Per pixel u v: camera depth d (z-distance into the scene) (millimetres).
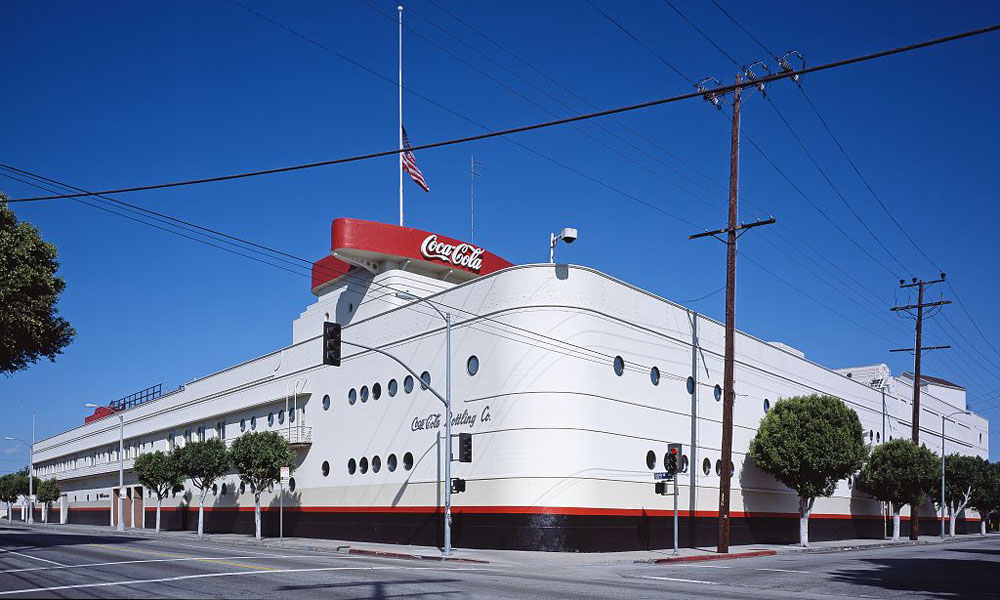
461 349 34531
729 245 32469
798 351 51781
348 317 45125
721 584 19250
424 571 20750
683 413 37531
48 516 95562
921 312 54344
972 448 86688
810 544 42031
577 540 30391
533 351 31688
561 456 30781
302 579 17609
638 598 15281
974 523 81500
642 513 33719
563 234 32719
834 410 39906
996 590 18156
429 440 35375
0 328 23875
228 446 53281
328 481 41875
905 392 67562
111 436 76188
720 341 41500
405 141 45062
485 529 31609
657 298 36969
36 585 16375
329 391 43219
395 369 38375
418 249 43281
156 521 60781
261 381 50250
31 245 24594
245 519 49781
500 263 49094
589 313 32625
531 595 15398
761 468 40656
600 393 32594
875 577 21312
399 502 36469
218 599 14164
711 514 38281
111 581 17094
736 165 32344
